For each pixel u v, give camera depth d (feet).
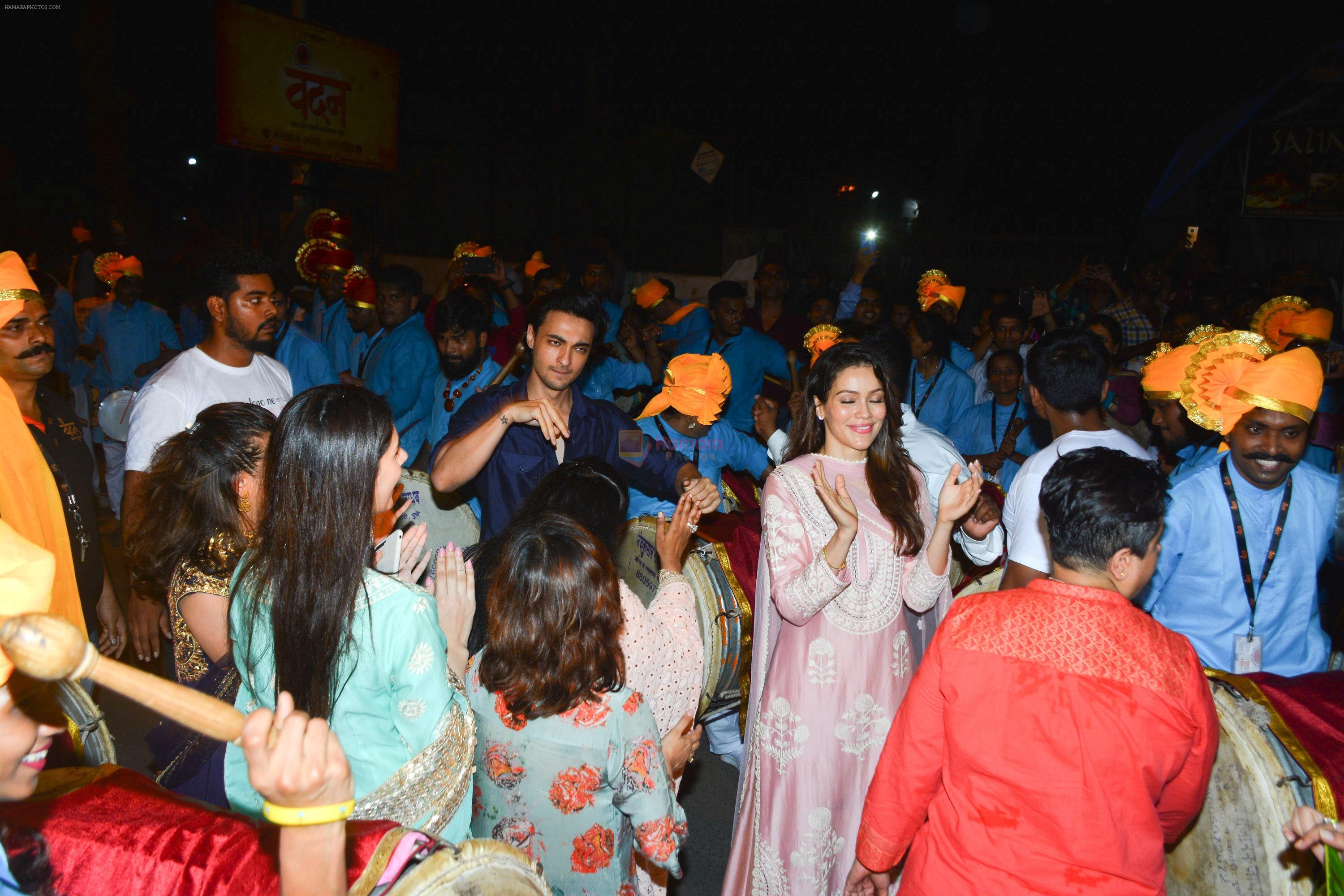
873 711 9.39
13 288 9.62
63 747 5.86
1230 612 9.08
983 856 6.01
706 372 12.84
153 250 53.36
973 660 6.19
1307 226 36.88
